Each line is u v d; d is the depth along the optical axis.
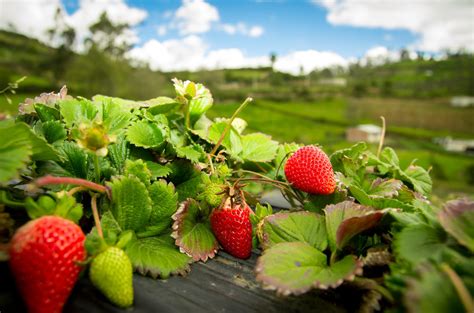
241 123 0.30
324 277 0.15
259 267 0.15
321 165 0.21
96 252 0.14
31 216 0.15
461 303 0.11
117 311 0.15
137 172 0.19
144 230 0.19
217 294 0.16
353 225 0.16
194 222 0.20
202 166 0.22
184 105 0.26
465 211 0.15
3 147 0.15
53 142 0.19
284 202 0.31
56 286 0.14
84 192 0.19
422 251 0.14
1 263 0.15
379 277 0.16
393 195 0.21
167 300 0.16
